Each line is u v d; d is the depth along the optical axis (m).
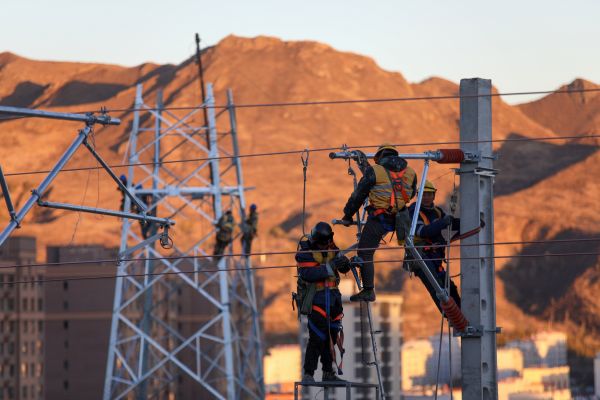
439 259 67.06
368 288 64.62
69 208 68.00
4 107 63.09
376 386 64.06
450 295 69.00
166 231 77.00
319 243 65.50
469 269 66.88
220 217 165.12
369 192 64.31
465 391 66.06
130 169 163.62
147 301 173.62
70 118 65.94
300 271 65.50
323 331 65.44
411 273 69.25
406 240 63.84
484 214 67.50
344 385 63.41
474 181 67.12
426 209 68.62
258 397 173.88
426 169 66.19
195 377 160.62
